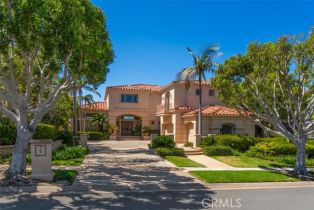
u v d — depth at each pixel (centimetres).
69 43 1145
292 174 1634
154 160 2081
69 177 1404
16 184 1260
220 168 1798
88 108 4481
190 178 1480
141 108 4562
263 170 1747
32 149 1334
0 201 1059
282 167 1894
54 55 1207
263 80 1695
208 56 2980
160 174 1570
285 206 1032
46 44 1139
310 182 1492
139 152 2555
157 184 1344
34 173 1329
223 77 1788
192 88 3766
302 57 1594
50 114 2917
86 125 4528
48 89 1798
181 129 3631
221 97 1902
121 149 2822
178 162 1953
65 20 1130
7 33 1120
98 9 1407
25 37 1119
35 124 1382
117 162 1970
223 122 3178
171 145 2569
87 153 2425
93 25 1295
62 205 1014
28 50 1188
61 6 1127
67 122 3306
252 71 1688
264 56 1622
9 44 1220
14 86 1335
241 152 2550
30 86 1358
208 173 1567
